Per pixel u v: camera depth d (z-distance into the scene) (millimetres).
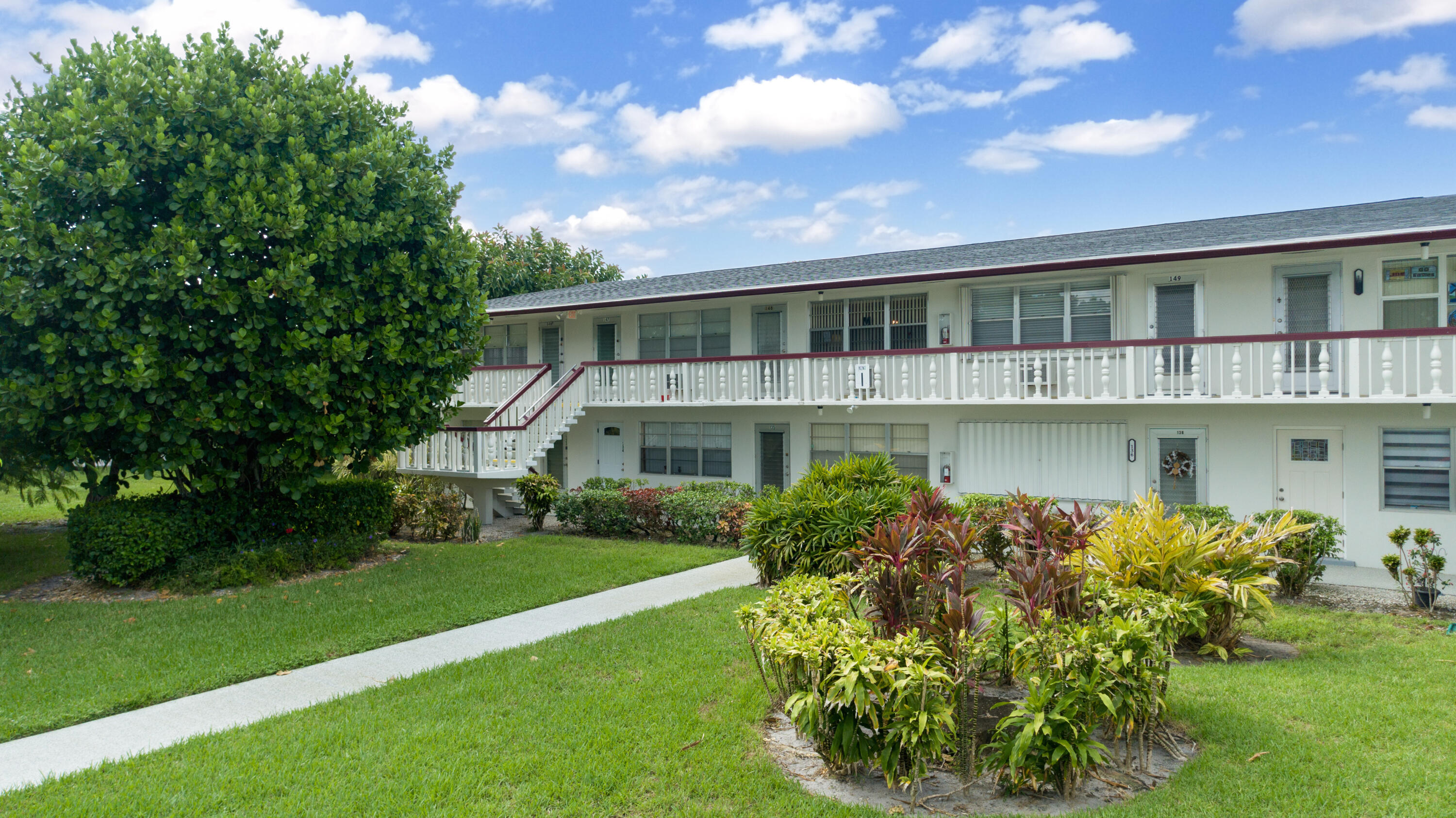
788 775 5734
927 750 5164
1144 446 14906
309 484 12695
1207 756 5820
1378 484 13344
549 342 22422
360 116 13141
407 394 13164
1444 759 5711
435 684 7648
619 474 21047
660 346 20438
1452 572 12742
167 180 11195
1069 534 8734
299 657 8570
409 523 16531
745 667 7977
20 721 6797
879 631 6641
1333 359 13102
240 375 11984
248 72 12445
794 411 18562
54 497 15969
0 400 10281
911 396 16078
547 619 10125
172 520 11930
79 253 10516
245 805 5297
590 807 5215
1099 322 15148
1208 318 14367
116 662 8406
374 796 5363
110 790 5531
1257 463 14125
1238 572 8320
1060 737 5191
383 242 12570
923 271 16031
